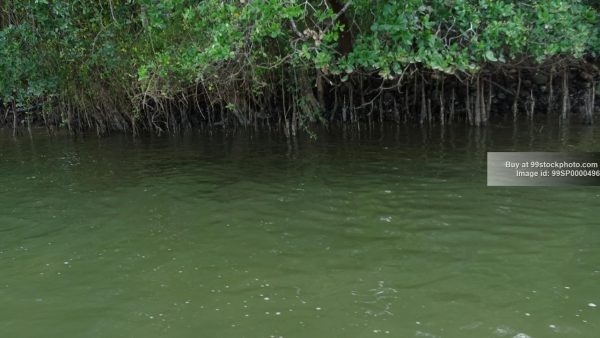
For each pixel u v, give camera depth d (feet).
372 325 12.89
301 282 15.23
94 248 18.19
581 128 38.60
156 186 26.30
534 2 25.54
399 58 23.36
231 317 13.43
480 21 24.17
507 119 44.37
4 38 32.12
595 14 30.27
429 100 44.47
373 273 15.66
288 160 31.94
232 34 22.09
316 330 12.73
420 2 22.85
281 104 45.01
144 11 30.30
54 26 32.55
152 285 15.29
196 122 47.98
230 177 27.78
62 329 13.05
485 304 13.75
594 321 12.82
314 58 24.27
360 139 38.50
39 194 25.40
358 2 25.43
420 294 14.35
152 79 32.22
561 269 15.53
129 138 43.32
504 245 17.34
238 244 18.17
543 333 12.40
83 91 43.09
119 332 12.87
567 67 41.45
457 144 34.83
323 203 22.45
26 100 40.45
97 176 29.07
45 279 15.80
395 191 23.86
